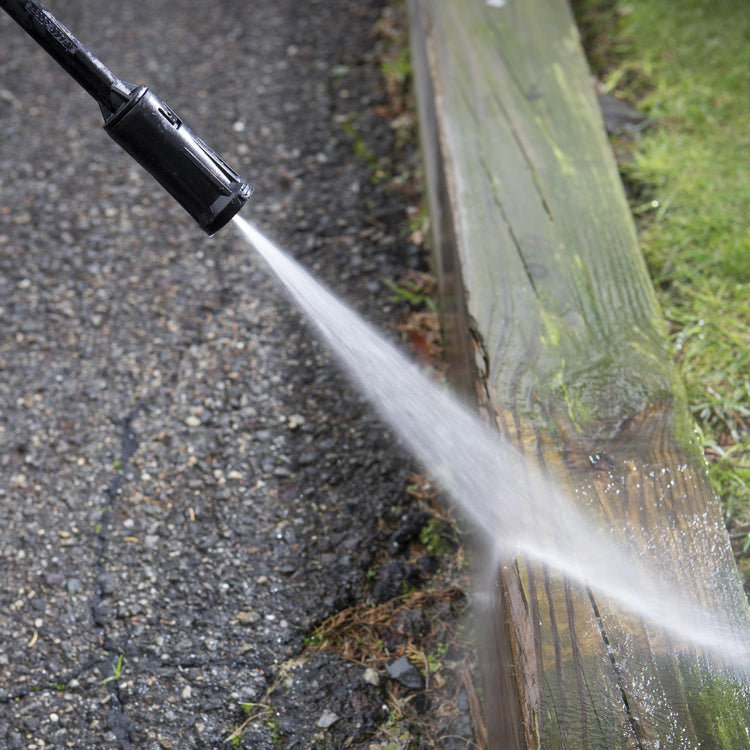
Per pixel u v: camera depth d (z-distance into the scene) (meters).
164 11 3.84
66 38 1.31
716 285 2.37
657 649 1.35
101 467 2.34
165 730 1.84
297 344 2.62
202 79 3.50
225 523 2.21
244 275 2.83
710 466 1.96
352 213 3.01
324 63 3.56
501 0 2.84
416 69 3.15
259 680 1.91
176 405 2.48
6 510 2.25
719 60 3.07
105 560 2.14
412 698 1.87
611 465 1.60
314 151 3.22
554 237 2.07
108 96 1.34
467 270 2.00
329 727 1.83
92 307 2.75
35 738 1.83
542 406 1.71
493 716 1.68
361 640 1.97
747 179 2.61
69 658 1.96
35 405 2.49
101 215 3.03
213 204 1.38
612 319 1.88
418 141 3.15
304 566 2.12
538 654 1.35
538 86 2.53
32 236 2.97
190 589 2.08
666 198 2.60
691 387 2.12
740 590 1.42
